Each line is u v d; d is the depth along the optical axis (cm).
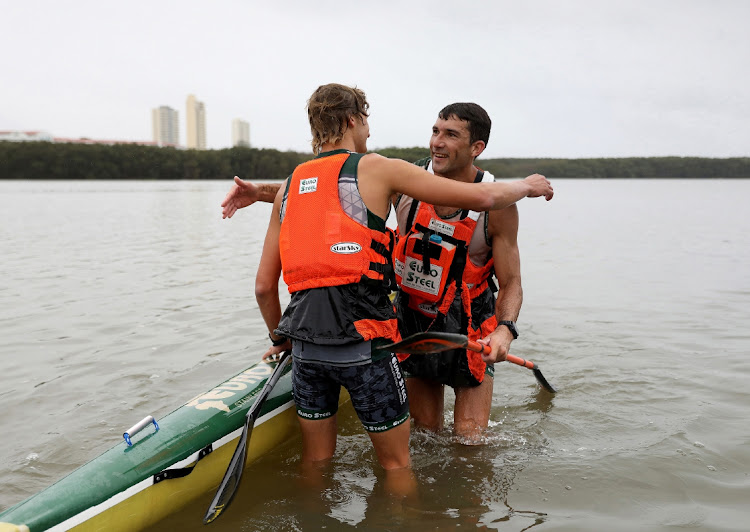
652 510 262
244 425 282
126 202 2588
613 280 806
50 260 952
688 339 519
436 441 331
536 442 332
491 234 312
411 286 316
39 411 376
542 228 1556
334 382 280
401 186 257
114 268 879
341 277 251
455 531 248
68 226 1527
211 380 424
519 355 482
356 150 276
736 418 356
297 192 264
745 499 270
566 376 434
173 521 263
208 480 283
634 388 408
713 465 301
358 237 253
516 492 279
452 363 318
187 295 690
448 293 311
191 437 277
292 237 261
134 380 424
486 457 314
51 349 494
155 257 988
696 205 2495
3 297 682
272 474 300
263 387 317
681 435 334
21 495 285
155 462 260
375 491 282
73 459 319
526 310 631
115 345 503
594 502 270
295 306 262
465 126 300
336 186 255
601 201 2841
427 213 308
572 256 1035
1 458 319
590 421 359
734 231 1438
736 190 4172
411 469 293
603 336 531
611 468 300
